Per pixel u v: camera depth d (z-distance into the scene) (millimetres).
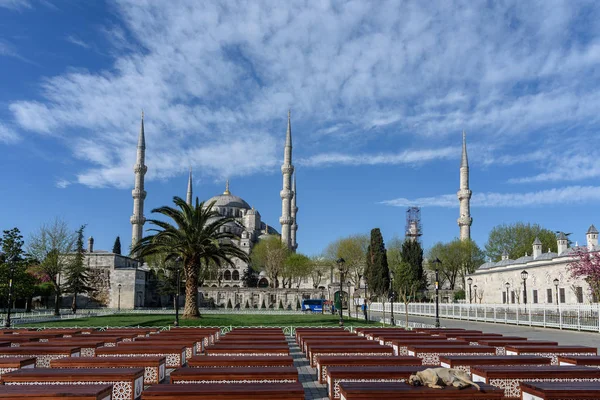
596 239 62812
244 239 129750
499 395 10820
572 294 62750
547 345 20062
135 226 121750
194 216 46531
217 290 108062
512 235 108250
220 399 10758
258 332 28438
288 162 134250
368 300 91000
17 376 12805
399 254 113750
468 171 125500
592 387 11195
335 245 122188
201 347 24531
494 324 53562
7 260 59000
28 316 59219
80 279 80438
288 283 126562
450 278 115875
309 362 21766
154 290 106875
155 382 15828
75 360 15570
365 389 10938
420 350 18531
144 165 125062
